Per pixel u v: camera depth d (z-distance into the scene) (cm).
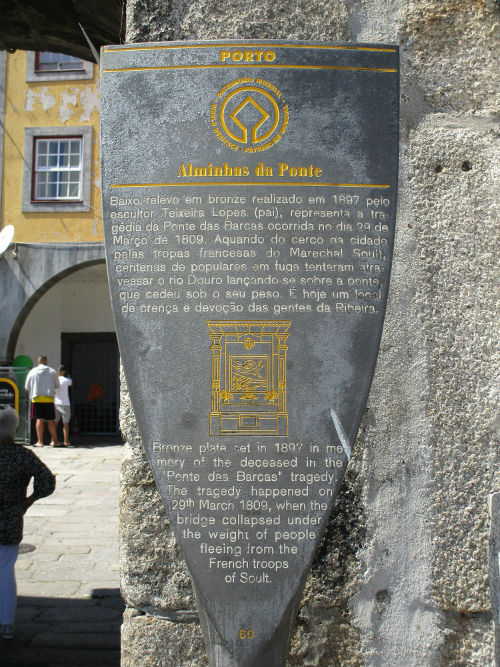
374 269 193
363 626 206
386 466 211
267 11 222
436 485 210
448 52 224
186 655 204
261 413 189
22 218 1483
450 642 205
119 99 196
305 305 191
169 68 196
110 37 388
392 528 209
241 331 191
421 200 219
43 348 1597
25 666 367
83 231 1477
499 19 225
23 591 486
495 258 216
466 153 221
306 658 205
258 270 192
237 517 186
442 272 217
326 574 208
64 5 365
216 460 188
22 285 1445
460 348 214
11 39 414
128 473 211
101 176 194
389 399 213
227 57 196
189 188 193
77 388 1612
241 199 193
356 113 196
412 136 222
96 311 1609
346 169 194
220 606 184
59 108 1495
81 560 557
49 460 1143
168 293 192
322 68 196
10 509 404
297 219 193
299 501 187
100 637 407
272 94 195
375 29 224
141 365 190
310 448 188
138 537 208
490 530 200
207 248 192
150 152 194
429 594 207
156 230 193
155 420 189
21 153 1490
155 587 207
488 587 205
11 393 1354
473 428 212
